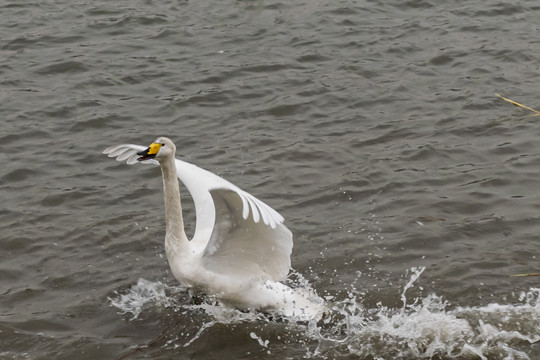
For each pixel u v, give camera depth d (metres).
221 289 8.96
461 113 14.20
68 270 9.89
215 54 16.89
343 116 14.29
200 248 9.13
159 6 19.52
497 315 8.83
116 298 9.34
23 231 10.70
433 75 15.80
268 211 7.45
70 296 9.38
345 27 18.11
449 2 19.47
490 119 13.93
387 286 9.45
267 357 8.30
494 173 12.12
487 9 18.89
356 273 9.74
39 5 19.52
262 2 19.66
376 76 15.80
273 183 12.05
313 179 12.16
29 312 9.01
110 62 16.50
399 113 14.32
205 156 12.95
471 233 10.53
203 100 14.97
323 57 16.69
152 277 9.79
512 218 10.84
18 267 9.94
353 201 11.50
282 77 15.82
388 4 19.45
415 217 10.98
